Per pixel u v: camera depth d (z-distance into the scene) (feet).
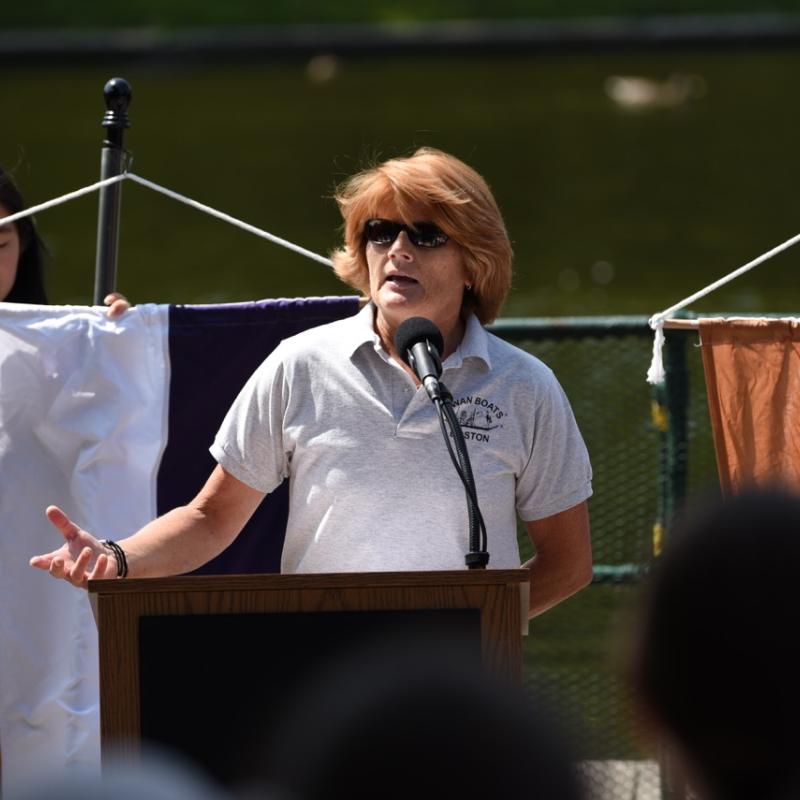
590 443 52.54
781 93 245.86
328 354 32.63
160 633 26.23
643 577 15.06
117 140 41.47
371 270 33.01
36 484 38.52
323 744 12.71
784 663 13.47
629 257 142.20
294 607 26.18
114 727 26.32
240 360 39.19
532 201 169.99
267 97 249.96
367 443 31.99
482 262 32.65
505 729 12.61
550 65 283.59
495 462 32.24
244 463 33.06
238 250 147.64
